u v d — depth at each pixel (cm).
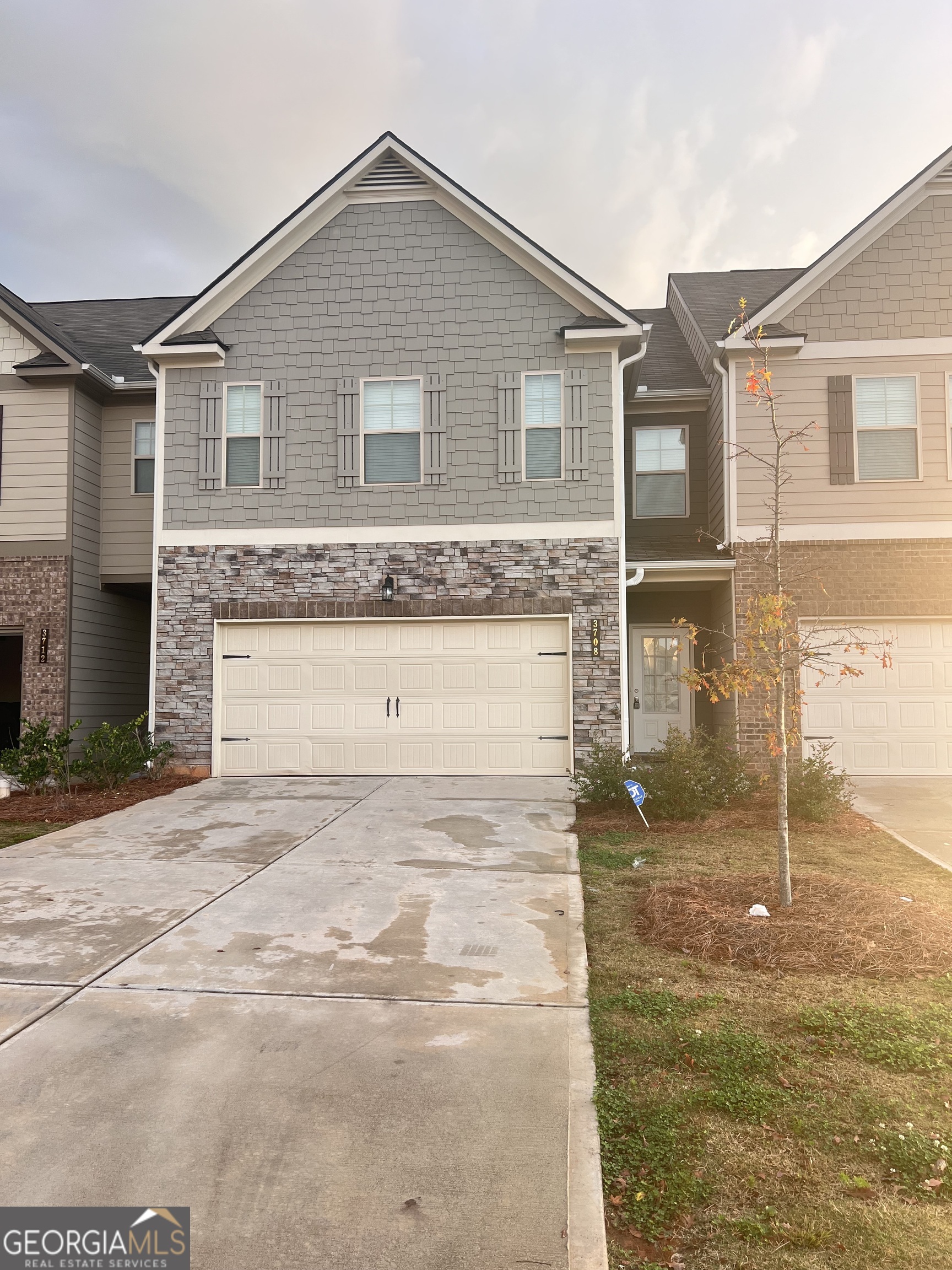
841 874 662
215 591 1209
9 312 1277
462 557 1179
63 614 1266
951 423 1185
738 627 1188
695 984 448
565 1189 281
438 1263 249
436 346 1201
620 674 1145
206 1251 254
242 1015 414
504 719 1170
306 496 1205
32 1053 376
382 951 502
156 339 1207
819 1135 307
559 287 1186
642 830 840
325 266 1220
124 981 458
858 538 1184
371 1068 361
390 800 1002
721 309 1493
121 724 1436
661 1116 320
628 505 1427
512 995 437
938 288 1195
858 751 1180
